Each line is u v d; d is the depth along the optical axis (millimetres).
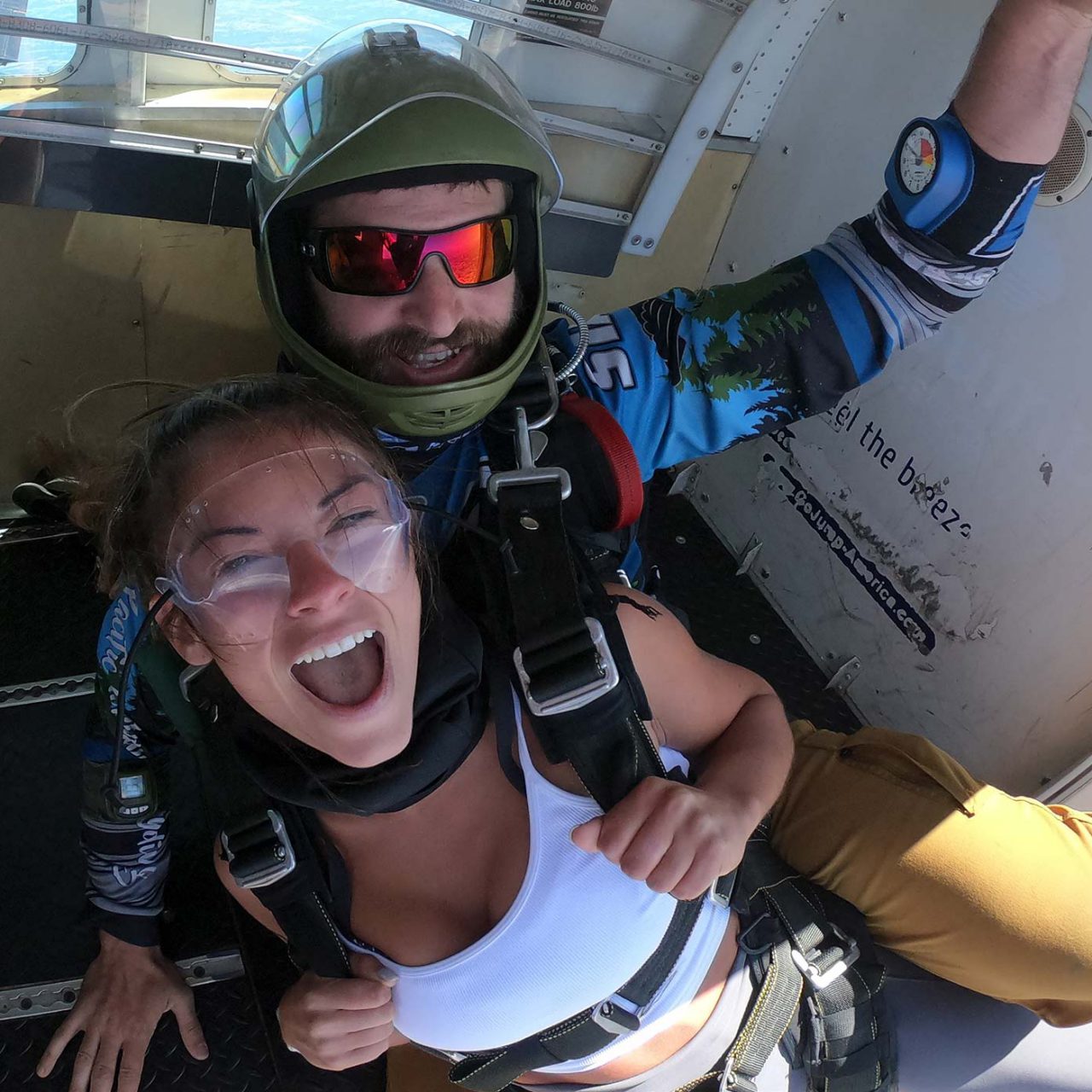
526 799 678
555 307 814
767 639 1303
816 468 1212
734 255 1299
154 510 626
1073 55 729
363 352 725
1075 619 942
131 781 836
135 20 978
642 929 691
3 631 1197
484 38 1100
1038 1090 845
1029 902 830
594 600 683
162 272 1199
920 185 807
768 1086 812
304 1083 943
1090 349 888
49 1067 912
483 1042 706
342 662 623
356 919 700
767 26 1075
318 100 697
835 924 863
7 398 1228
